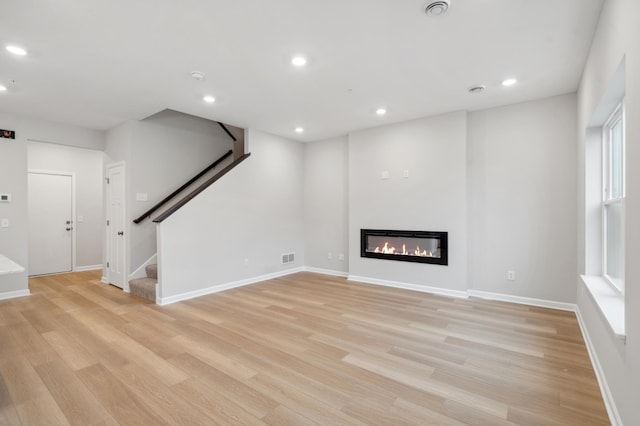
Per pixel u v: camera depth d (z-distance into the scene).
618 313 1.98
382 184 5.09
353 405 1.96
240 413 1.88
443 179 4.51
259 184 5.44
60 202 6.22
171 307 3.95
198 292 4.50
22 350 2.72
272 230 5.67
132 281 4.62
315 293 4.60
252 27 2.41
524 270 4.04
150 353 2.67
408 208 4.82
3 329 3.21
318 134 5.68
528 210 4.01
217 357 2.59
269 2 2.12
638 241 1.44
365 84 3.49
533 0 2.11
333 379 2.25
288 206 5.99
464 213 4.34
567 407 1.93
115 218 5.05
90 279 5.56
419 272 4.73
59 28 2.40
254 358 2.57
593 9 2.21
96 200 6.67
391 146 5.00
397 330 3.16
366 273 5.28
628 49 1.60
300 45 2.68
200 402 1.99
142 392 2.10
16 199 4.45
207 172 5.71
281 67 3.07
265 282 5.32
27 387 2.16
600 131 2.99
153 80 3.35
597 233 3.01
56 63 2.95
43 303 4.12
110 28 2.41
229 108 4.27
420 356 2.60
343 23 2.37
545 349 2.72
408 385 2.17
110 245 5.18
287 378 2.27
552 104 3.86
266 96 3.83
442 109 4.32
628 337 1.58
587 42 2.62
